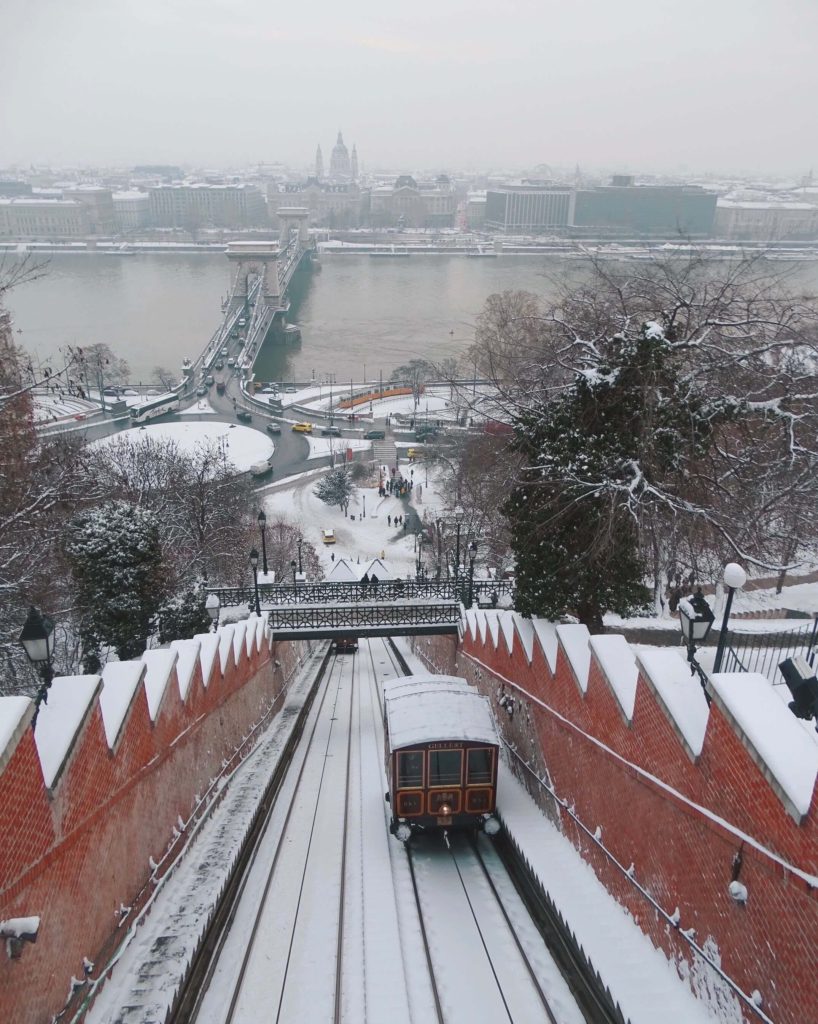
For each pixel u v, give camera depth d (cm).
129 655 1939
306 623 2441
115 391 10162
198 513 3628
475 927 1053
